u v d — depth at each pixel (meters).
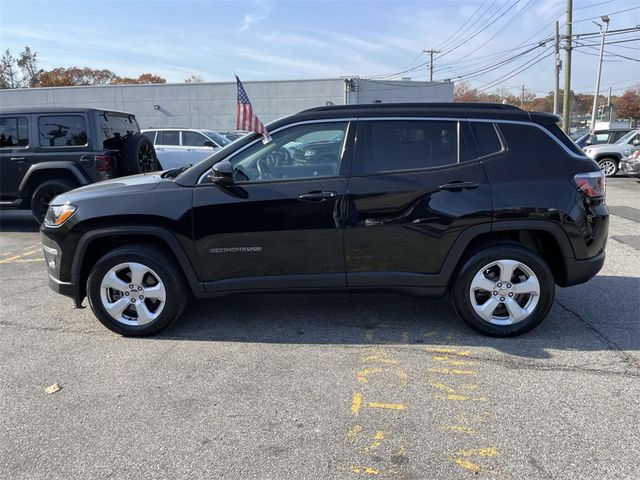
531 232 4.08
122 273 4.01
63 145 8.04
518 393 3.11
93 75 70.44
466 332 4.05
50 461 2.54
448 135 3.82
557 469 2.42
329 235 3.79
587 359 3.55
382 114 3.84
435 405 2.99
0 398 3.16
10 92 33.59
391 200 3.74
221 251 3.85
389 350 3.74
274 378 3.34
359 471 2.43
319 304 4.75
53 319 4.52
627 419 2.82
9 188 8.22
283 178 3.82
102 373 3.46
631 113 77.25
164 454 2.58
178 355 3.72
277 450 2.60
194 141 12.70
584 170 3.80
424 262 3.83
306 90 34.03
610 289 5.08
